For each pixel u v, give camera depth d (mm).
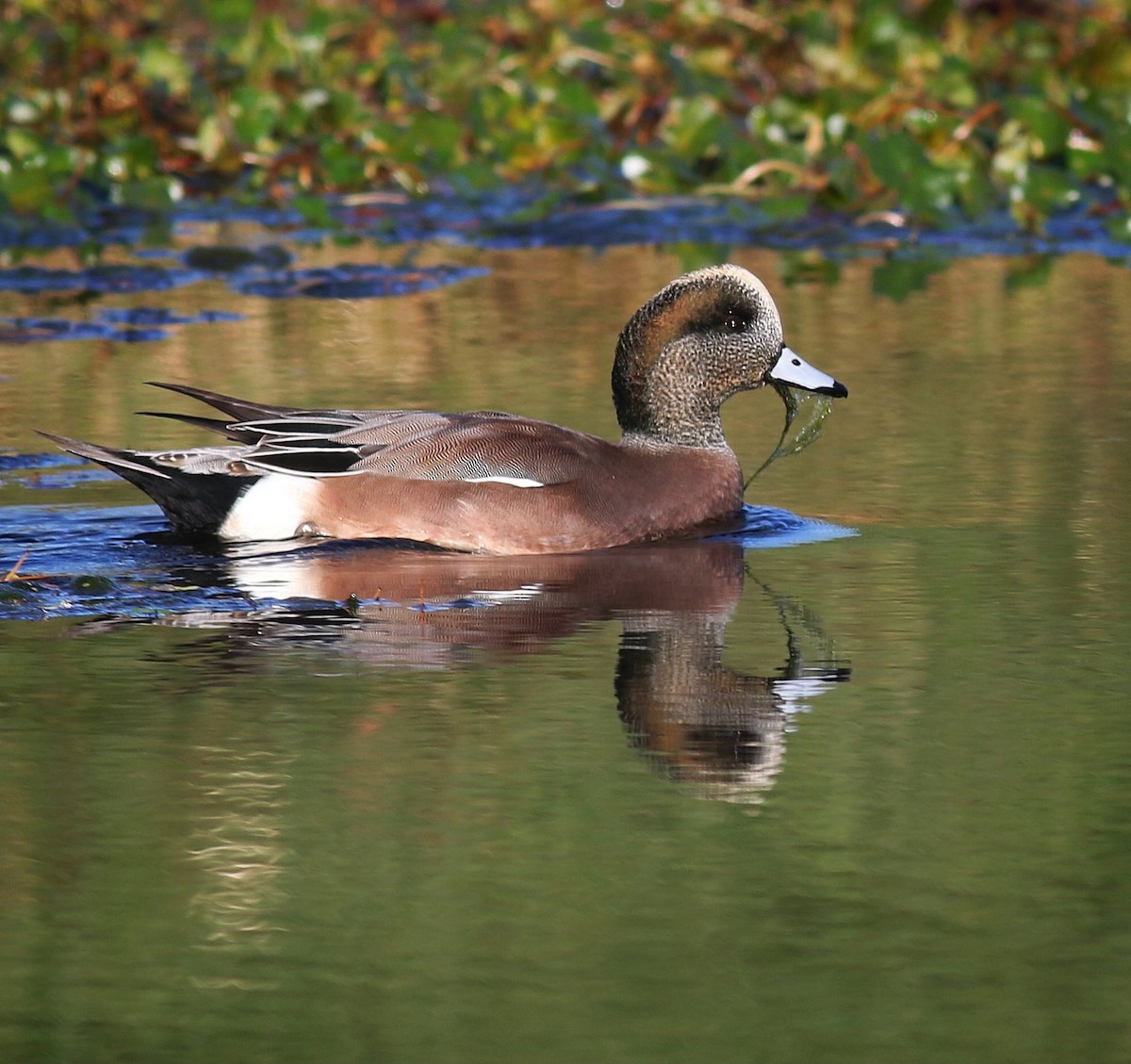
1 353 17234
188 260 21516
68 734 8688
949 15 26906
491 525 11992
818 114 24484
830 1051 6078
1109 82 25453
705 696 9180
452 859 7398
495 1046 6098
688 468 12656
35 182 23141
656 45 27078
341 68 26750
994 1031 6176
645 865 7340
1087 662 9656
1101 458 13711
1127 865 7312
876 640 10070
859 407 15289
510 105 25422
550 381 15844
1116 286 20000
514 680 9438
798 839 7586
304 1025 6234
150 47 25078
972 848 7465
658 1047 6094
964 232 23203
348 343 17484
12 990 6469
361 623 10430
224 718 8898
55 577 11195
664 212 23734
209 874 7273
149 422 14742
